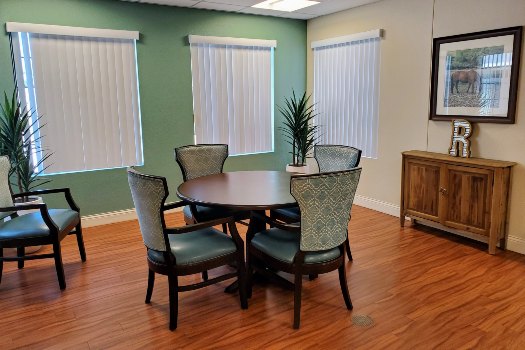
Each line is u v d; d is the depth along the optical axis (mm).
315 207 2234
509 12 3301
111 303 2660
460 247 3588
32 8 3736
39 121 3924
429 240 3771
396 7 4246
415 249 3553
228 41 4875
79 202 4227
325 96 5391
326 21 5180
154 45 4422
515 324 2357
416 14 4051
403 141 4375
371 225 4238
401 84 4309
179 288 2348
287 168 5195
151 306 2619
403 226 4176
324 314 2498
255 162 5414
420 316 2459
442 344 2176
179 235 2568
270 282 2943
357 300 2666
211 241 2494
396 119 4418
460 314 2475
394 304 2607
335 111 5258
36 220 2895
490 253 3412
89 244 3740
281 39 5352
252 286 2822
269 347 2172
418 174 3904
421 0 3980
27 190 3596
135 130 4461
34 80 3844
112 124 4309
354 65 4875
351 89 4961
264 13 4992
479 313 2484
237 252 2506
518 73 3283
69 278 3029
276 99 5465
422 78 4074
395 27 4285
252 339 2248
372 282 2924
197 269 2363
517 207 3412
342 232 2424
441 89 3885
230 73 5004
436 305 2590
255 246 2588
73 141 4117
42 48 3836
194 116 4820
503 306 2564
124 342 2230
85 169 4223
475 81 3586
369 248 3588
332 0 4383
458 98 3746
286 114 5547
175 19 4508
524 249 3402
